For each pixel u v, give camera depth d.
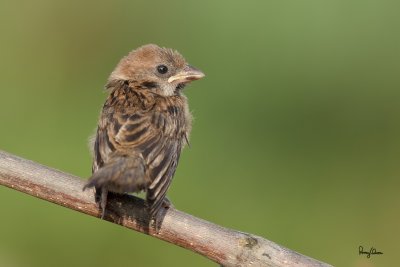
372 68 15.08
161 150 9.36
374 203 14.44
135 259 13.13
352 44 15.02
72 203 9.02
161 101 9.98
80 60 16.28
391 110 15.09
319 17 14.93
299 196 14.16
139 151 9.13
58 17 16.45
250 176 14.16
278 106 14.87
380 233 14.03
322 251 13.52
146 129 9.46
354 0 15.02
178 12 15.77
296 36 14.96
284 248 8.69
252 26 15.05
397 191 14.64
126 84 10.53
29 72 16.06
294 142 14.73
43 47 16.31
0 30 16.33
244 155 14.34
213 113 14.72
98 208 8.99
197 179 13.90
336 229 13.87
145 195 9.00
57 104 15.52
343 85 15.05
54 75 16.06
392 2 14.99
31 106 15.44
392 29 15.07
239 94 14.85
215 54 15.15
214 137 14.45
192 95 14.81
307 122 14.82
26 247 13.16
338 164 14.73
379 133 14.95
